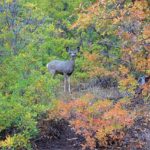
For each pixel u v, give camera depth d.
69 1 23.73
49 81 14.37
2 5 17.05
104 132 12.41
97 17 12.93
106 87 19.03
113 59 14.45
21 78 14.30
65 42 21.81
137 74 13.54
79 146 14.27
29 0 23.91
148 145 13.76
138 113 13.57
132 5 13.09
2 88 14.04
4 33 15.73
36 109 13.52
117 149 13.57
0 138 13.42
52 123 14.75
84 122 12.69
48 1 23.84
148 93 13.42
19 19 17.94
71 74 20.92
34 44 18.00
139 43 12.88
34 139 14.16
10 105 13.16
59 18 23.44
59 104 13.65
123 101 13.23
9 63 14.50
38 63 15.14
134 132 14.05
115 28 13.20
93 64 14.73
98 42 16.69
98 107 12.79
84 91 18.95
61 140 14.70
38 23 18.81
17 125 13.20
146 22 13.12
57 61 20.48
